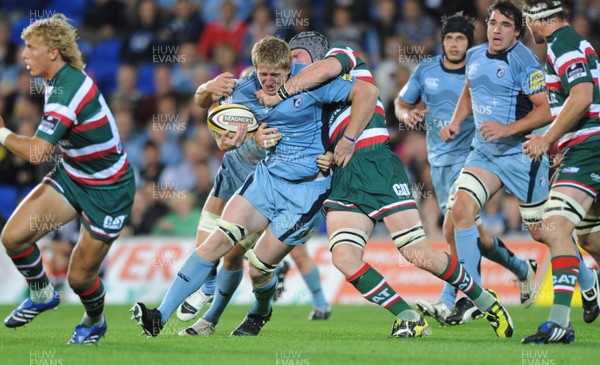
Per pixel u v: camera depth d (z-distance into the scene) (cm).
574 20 5459
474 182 2741
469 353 2006
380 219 2334
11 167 4881
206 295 2717
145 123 5391
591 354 1992
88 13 6188
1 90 5569
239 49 5700
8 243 2020
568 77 2242
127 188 2086
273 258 2378
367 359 1905
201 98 2458
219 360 1883
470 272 2725
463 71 3091
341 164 2317
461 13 3127
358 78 2398
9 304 4106
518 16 2736
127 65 5706
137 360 1877
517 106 2759
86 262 2052
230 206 2322
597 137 2277
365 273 2308
